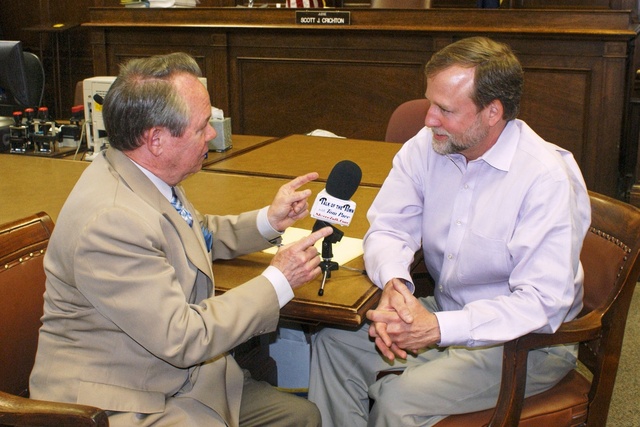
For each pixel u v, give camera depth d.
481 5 4.92
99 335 1.38
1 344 1.53
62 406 1.20
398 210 1.88
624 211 1.76
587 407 1.71
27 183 2.53
